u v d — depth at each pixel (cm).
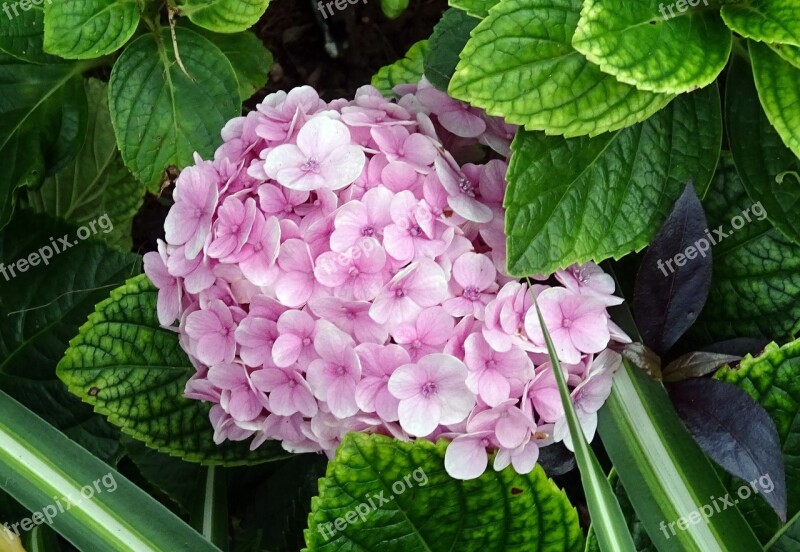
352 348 41
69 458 46
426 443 42
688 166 44
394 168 42
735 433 43
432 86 46
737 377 46
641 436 44
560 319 42
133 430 52
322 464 55
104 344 51
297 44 64
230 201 42
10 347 55
